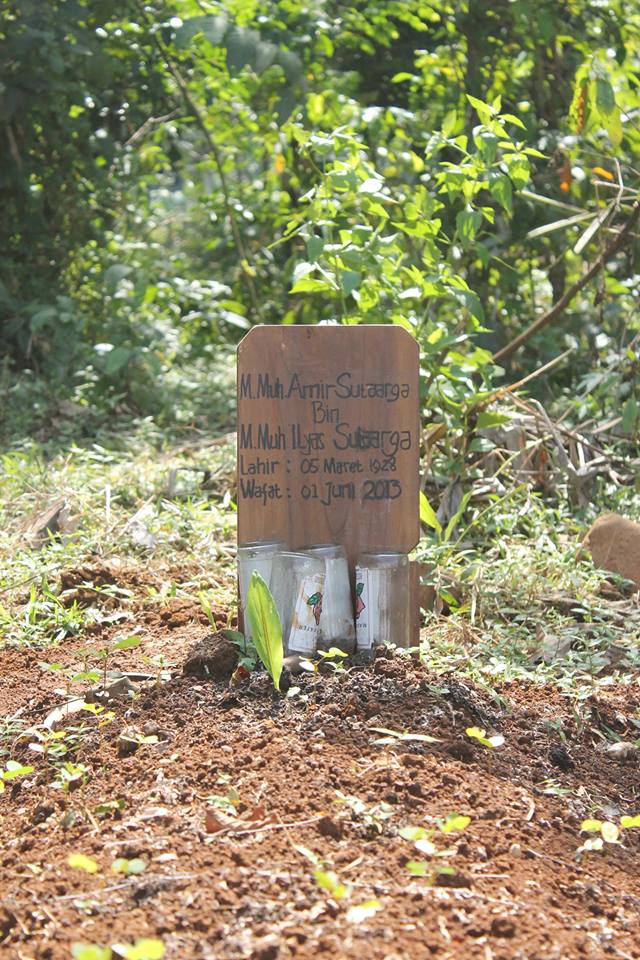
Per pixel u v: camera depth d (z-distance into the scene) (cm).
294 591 366
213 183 1368
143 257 1045
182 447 726
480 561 499
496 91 920
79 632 442
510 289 882
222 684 352
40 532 548
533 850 267
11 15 889
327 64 990
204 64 941
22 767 303
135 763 305
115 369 801
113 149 1004
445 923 229
